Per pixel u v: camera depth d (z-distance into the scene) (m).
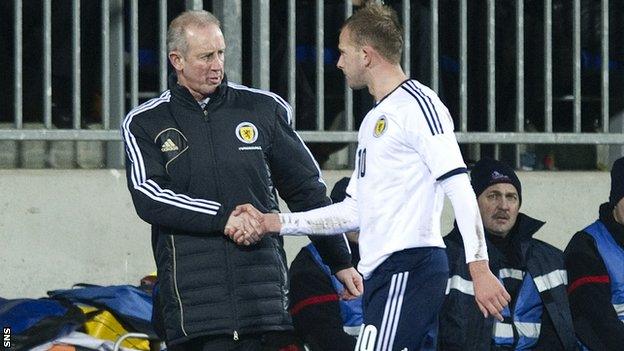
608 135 23.98
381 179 15.72
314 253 18.73
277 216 16.45
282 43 23.98
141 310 19.14
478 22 24.88
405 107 15.62
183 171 16.77
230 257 16.69
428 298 15.70
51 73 22.83
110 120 22.72
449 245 18.77
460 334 18.47
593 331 19.17
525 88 25.31
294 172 17.33
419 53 24.23
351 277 17.70
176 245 16.70
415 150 15.61
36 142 23.03
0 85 23.59
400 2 23.94
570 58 25.22
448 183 15.43
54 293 19.47
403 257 15.69
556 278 19.14
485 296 15.29
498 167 19.25
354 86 16.27
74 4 21.88
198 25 16.77
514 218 19.20
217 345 16.73
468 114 24.88
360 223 16.00
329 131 22.92
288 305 17.09
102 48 22.09
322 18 22.83
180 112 16.89
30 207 21.72
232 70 22.94
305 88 24.16
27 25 23.52
